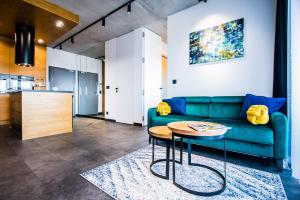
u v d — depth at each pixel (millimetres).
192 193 1353
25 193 1349
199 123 1701
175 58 3766
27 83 5121
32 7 2984
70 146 2631
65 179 1579
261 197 1307
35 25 3727
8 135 3322
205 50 3262
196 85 3402
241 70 2850
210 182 1530
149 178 1600
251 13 2775
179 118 2680
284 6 2215
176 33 3771
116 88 5305
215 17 3180
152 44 4887
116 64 5320
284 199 1280
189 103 3207
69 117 3723
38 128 3207
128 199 1271
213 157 2168
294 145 1685
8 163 1952
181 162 1927
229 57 2961
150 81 4809
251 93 2748
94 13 3912
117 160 2045
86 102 7465
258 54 2695
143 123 4566
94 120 5707
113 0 3418
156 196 1312
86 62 7555
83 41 5695
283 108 2182
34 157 2146
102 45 6102
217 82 3115
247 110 2324
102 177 1613
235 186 1461
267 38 2625
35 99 3164
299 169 1586
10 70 4754
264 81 2637
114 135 3412
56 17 3357
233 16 2963
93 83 7781
